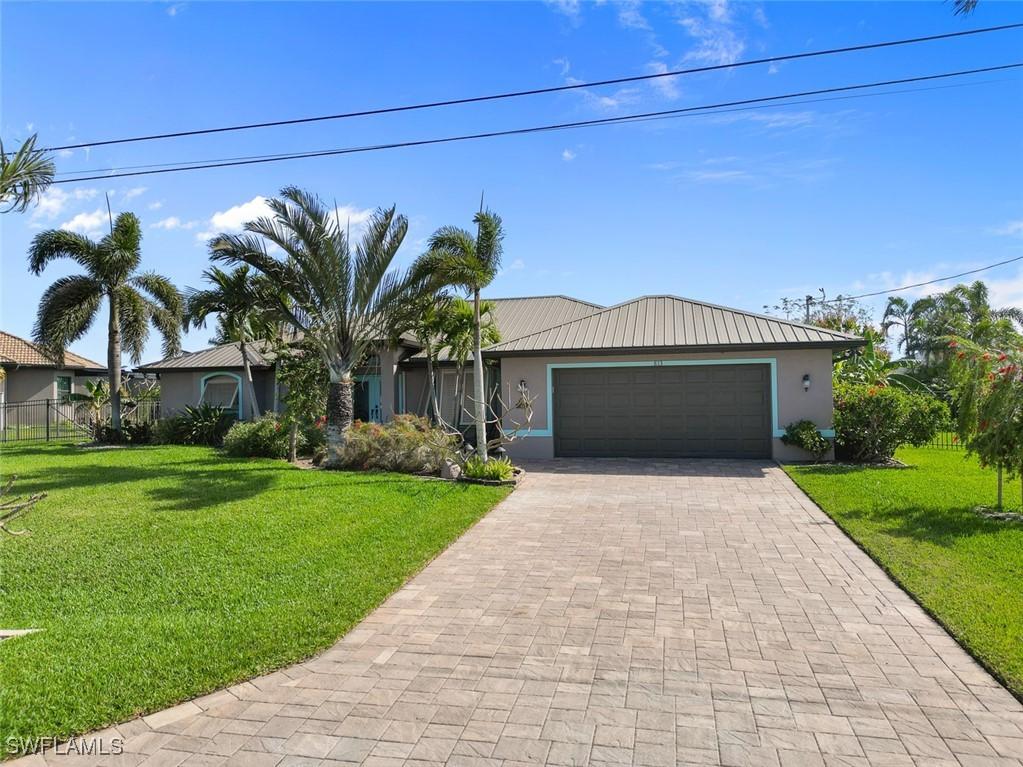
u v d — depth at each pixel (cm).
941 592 610
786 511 998
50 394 2869
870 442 1469
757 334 1545
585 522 946
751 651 502
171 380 2408
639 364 1597
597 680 457
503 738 384
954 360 1034
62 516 930
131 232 2069
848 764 354
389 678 464
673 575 698
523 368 1645
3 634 542
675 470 1402
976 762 355
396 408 2064
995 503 992
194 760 367
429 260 1400
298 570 705
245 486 1173
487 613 592
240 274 1444
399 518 937
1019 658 469
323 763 363
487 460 1327
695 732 387
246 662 484
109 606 607
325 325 1453
